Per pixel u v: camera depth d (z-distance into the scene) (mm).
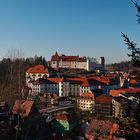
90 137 72125
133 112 14367
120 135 14625
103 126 70375
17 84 79938
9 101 72688
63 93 155750
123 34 14328
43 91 152750
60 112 114438
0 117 70438
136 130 14102
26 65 192000
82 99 126812
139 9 13875
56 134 76438
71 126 89438
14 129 62281
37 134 73000
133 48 14195
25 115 75500
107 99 112375
